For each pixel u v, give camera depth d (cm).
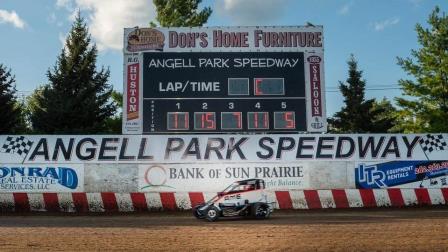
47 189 2414
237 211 2041
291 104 2420
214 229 1709
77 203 2400
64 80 3422
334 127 4041
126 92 2422
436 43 3622
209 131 2395
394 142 2472
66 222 1984
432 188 2444
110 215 2316
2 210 2386
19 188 2406
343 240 1433
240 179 2431
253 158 2445
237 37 2469
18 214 2341
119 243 1409
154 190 2425
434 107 3644
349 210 2373
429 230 1622
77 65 3484
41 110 3312
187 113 2406
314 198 2420
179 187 2428
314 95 2433
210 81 2427
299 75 2447
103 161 2434
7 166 2417
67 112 3234
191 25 3831
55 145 2442
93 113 3341
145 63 2442
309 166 2444
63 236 1548
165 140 2450
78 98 3319
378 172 2447
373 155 2458
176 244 1388
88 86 3466
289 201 2412
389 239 1441
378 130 3891
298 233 1584
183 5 3853
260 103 2417
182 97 2416
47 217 2223
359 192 2430
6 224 1914
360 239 1447
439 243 1367
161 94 2417
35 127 3284
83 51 3528
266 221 1967
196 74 2433
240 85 2427
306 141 2461
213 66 2441
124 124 2405
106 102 3509
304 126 2409
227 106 2409
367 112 3959
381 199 2428
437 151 2469
